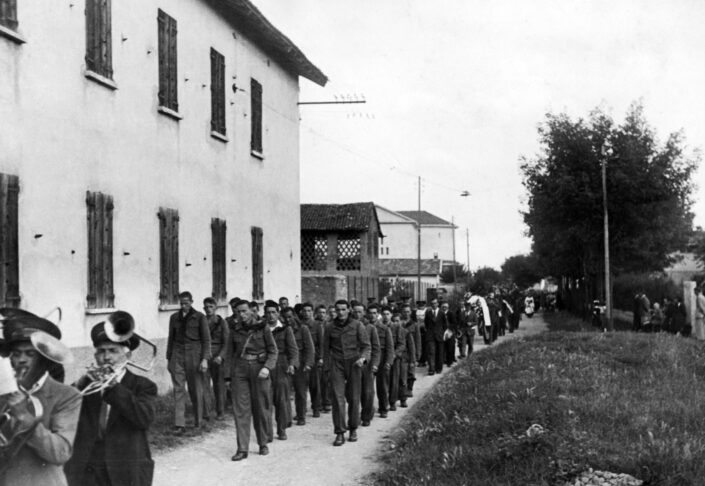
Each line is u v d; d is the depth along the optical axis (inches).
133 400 186.5
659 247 1524.4
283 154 904.3
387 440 433.1
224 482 333.4
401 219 3240.7
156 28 579.2
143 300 548.7
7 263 396.5
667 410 388.8
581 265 1820.9
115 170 513.3
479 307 1175.0
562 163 1434.5
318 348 536.1
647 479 275.0
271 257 855.1
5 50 405.7
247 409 387.2
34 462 154.5
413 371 631.2
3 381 147.2
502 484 283.4
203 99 669.3
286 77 921.5
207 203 674.8
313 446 418.9
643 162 1389.0
